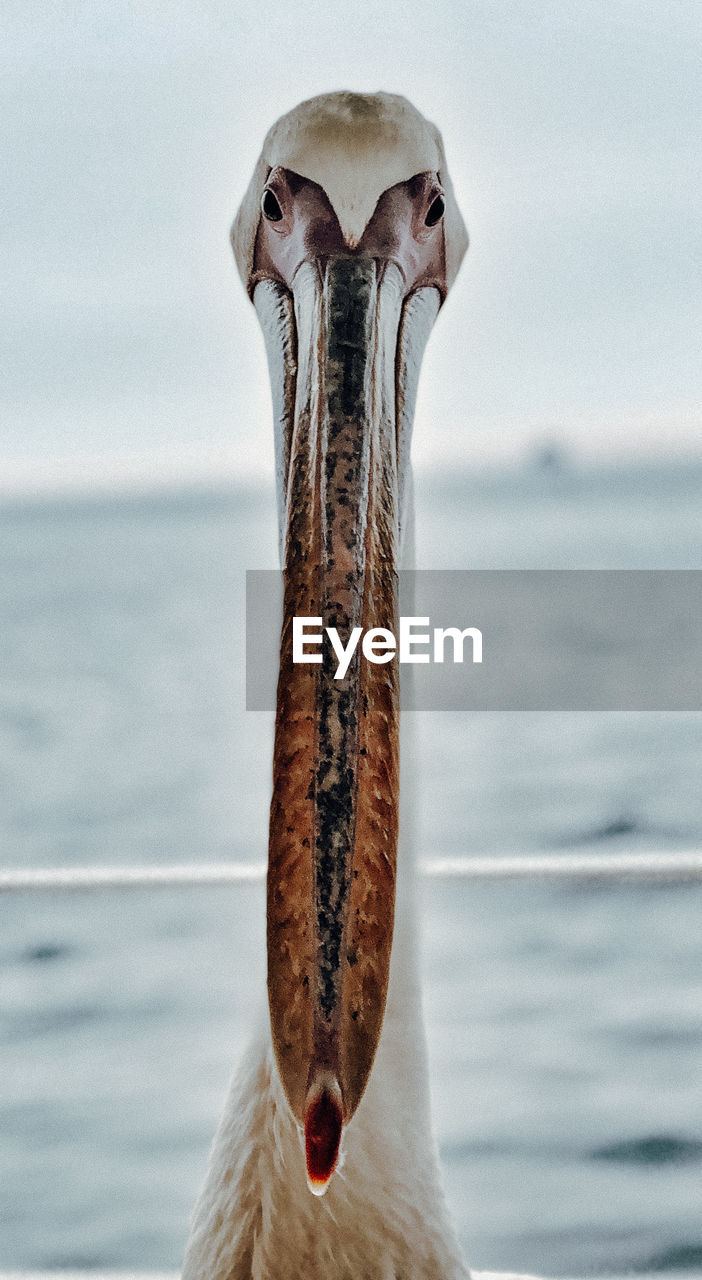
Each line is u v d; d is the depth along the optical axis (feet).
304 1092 5.92
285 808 6.15
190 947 49.55
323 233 7.64
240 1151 8.77
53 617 156.25
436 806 69.36
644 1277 12.29
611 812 65.87
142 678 113.39
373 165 7.64
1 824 69.92
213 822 68.03
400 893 8.94
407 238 7.88
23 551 261.24
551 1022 39.83
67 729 95.09
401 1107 8.63
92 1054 39.14
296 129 7.77
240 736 89.56
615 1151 31.24
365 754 6.23
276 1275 8.34
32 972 47.37
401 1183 8.48
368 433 6.82
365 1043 5.99
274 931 6.07
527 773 75.92
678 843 60.18
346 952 6.02
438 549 186.70
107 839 65.62
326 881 6.04
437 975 44.88
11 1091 36.32
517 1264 26.27
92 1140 32.89
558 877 11.34
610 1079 35.37
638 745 81.92
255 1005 9.16
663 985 42.60
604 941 47.70
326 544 6.53
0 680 117.19
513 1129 32.71
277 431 7.90
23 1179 30.83
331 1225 8.31
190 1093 35.78
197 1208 8.99
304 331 7.32
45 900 57.31
